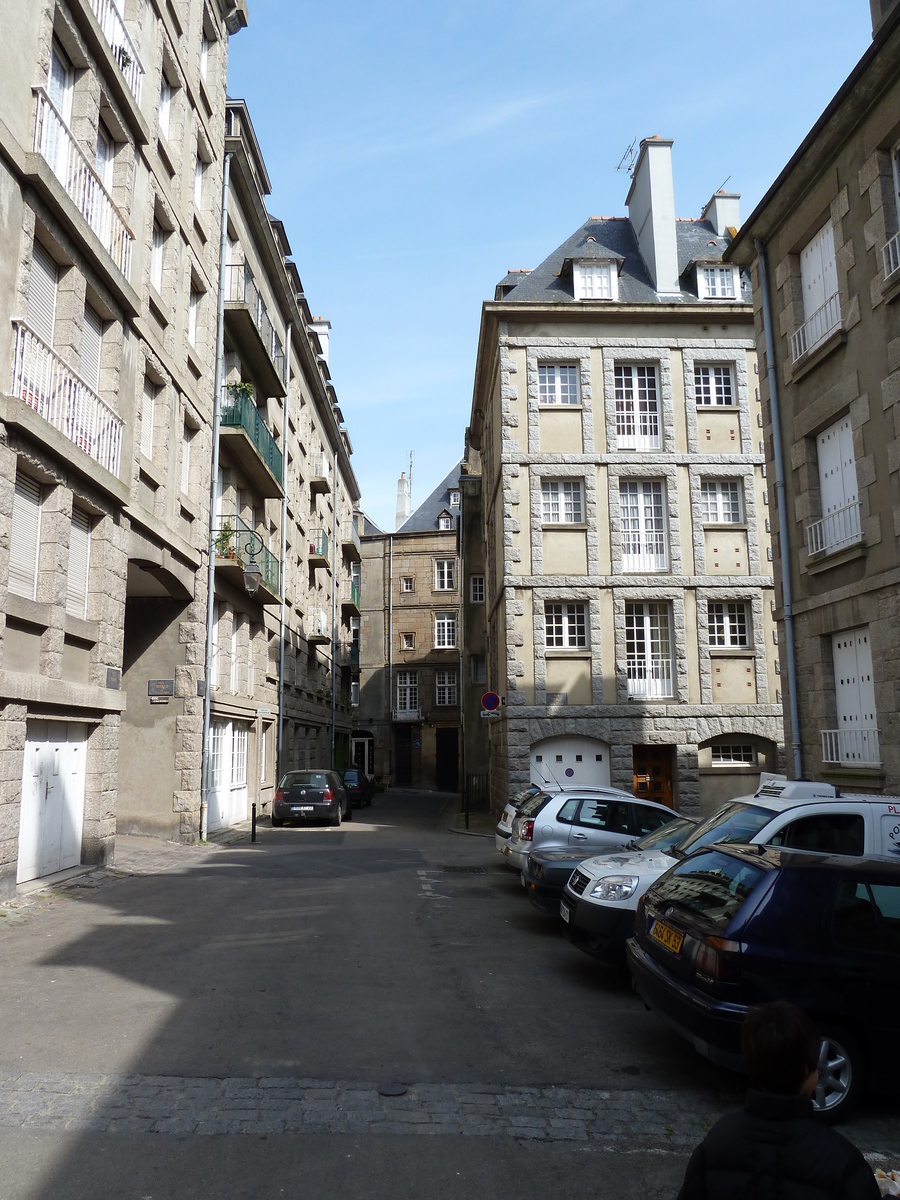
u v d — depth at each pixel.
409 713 53.16
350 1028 6.25
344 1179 4.14
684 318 24.00
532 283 25.48
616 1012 7.00
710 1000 5.12
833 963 5.15
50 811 11.49
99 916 9.79
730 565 23.36
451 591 53.75
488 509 29.38
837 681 13.87
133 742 17.67
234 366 22.19
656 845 9.06
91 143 11.96
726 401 24.23
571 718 22.39
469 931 9.89
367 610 54.84
